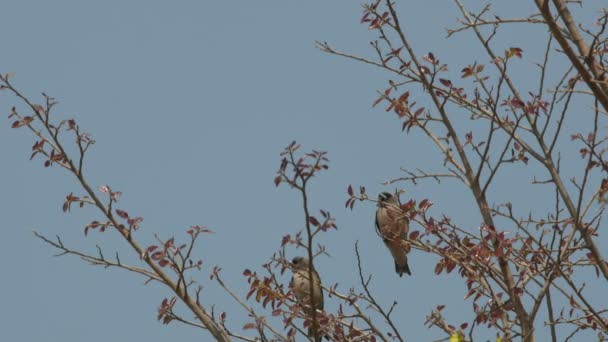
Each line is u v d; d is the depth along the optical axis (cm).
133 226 1375
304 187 1181
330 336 1378
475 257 1346
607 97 1308
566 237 1367
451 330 1334
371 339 1367
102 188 1388
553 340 1295
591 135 1378
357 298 1375
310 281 1249
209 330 1352
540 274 1331
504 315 1328
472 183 1392
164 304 1363
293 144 1180
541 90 1376
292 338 1366
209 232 1357
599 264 1325
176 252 1350
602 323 1303
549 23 1309
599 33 1305
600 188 1345
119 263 1363
